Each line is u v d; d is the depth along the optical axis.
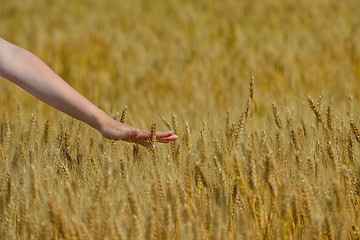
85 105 5.29
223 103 12.44
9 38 25.89
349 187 4.72
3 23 31.91
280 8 31.77
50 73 5.27
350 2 29.70
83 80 15.80
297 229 4.47
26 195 4.57
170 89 15.31
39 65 5.27
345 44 18.72
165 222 4.18
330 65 16.20
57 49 21.53
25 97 11.34
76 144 6.16
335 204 4.62
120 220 4.31
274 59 17.44
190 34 27.14
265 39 23.48
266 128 6.87
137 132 5.32
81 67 19.33
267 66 16.52
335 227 4.21
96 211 4.12
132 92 14.55
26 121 7.47
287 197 4.17
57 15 34.81
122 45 22.06
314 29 24.20
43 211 4.59
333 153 5.23
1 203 4.88
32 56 5.32
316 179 5.11
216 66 17.77
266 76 15.41
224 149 5.91
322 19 25.44
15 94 11.52
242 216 4.36
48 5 37.91
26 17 34.03
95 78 16.05
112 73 18.67
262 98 11.88
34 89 5.22
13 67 5.18
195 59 19.45
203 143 5.50
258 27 27.12
